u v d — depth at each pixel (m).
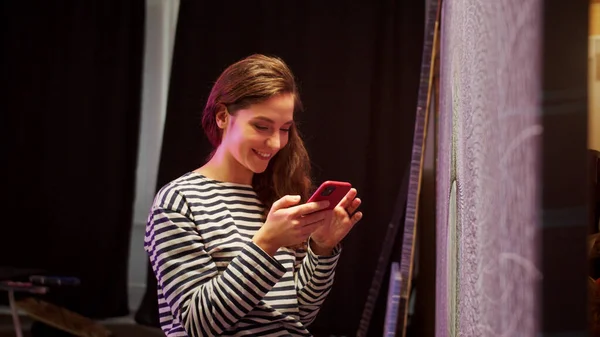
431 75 2.64
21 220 4.70
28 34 4.66
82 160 4.61
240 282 1.24
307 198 1.58
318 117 4.21
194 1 4.37
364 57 4.17
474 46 0.60
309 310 1.51
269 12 4.27
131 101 4.59
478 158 0.56
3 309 4.66
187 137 4.38
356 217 1.47
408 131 4.12
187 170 4.37
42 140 4.66
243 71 1.41
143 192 4.75
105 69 4.57
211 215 1.38
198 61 4.36
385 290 4.12
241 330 1.35
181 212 1.35
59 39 4.62
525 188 0.37
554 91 0.35
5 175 4.71
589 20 0.34
